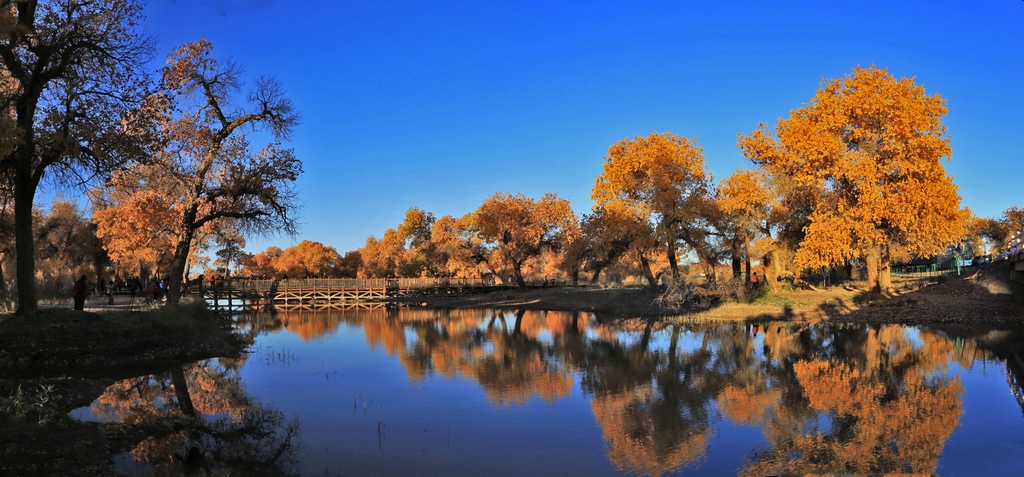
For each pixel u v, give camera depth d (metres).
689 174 45.16
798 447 11.12
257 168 30.67
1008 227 67.88
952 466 9.97
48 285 54.00
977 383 16.45
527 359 22.05
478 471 10.02
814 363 19.88
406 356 23.31
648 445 11.40
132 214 35.09
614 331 31.27
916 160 33.97
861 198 34.44
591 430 12.46
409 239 105.75
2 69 20.12
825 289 45.09
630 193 46.53
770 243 42.53
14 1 16.94
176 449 11.05
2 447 9.46
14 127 14.31
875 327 29.59
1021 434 11.74
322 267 120.25
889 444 11.24
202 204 32.41
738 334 28.25
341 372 19.72
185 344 24.42
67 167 20.89
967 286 39.38
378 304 66.38
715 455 10.75
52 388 14.65
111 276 68.62
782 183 38.47
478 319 42.69
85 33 19.88
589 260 53.72
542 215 71.25
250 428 12.70
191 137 31.81
